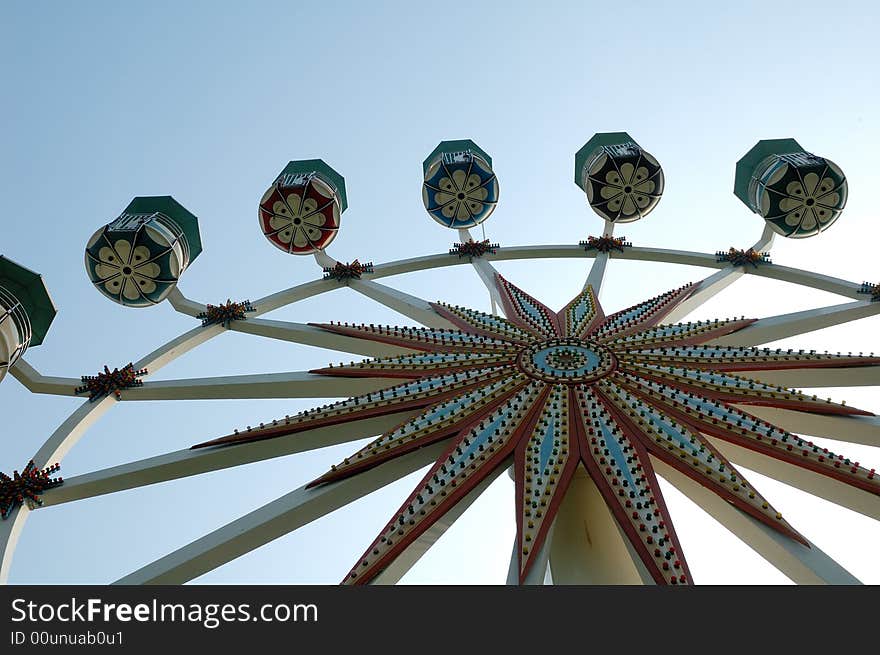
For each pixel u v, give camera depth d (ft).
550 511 33.01
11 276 43.88
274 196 68.80
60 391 50.55
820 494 36.96
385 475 38.37
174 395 49.88
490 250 72.79
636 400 41.32
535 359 47.29
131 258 58.85
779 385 46.88
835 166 64.95
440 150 77.51
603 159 71.20
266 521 34.73
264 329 58.75
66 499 39.91
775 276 66.49
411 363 47.67
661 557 30.60
